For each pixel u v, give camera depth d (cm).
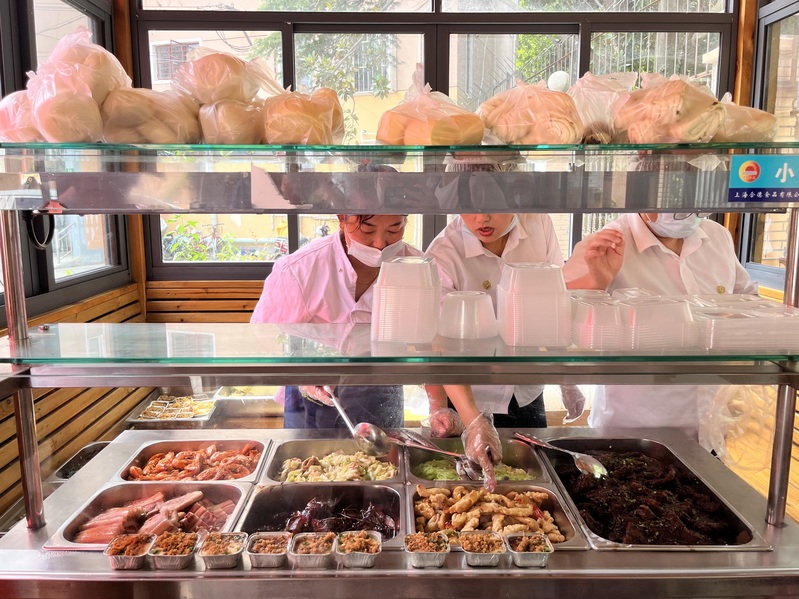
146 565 100
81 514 118
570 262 178
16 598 98
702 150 89
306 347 106
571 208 91
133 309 370
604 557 104
